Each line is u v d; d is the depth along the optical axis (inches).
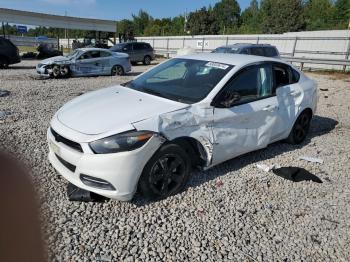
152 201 135.8
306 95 212.8
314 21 2101.4
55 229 112.7
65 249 103.9
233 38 1136.2
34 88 391.2
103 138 120.2
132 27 3208.7
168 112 135.3
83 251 104.0
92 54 564.1
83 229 114.7
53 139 133.5
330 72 772.0
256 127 172.4
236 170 172.7
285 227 125.9
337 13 2064.5
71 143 126.0
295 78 209.2
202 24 2509.8
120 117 131.0
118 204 131.6
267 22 2059.5
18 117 248.5
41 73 524.7
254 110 168.6
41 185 137.9
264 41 1052.5
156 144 128.4
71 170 128.0
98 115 134.6
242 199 143.3
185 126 138.4
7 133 205.8
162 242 111.5
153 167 131.3
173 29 2810.0
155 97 152.6
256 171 172.9
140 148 123.2
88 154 119.6
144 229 117.4
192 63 179.9
